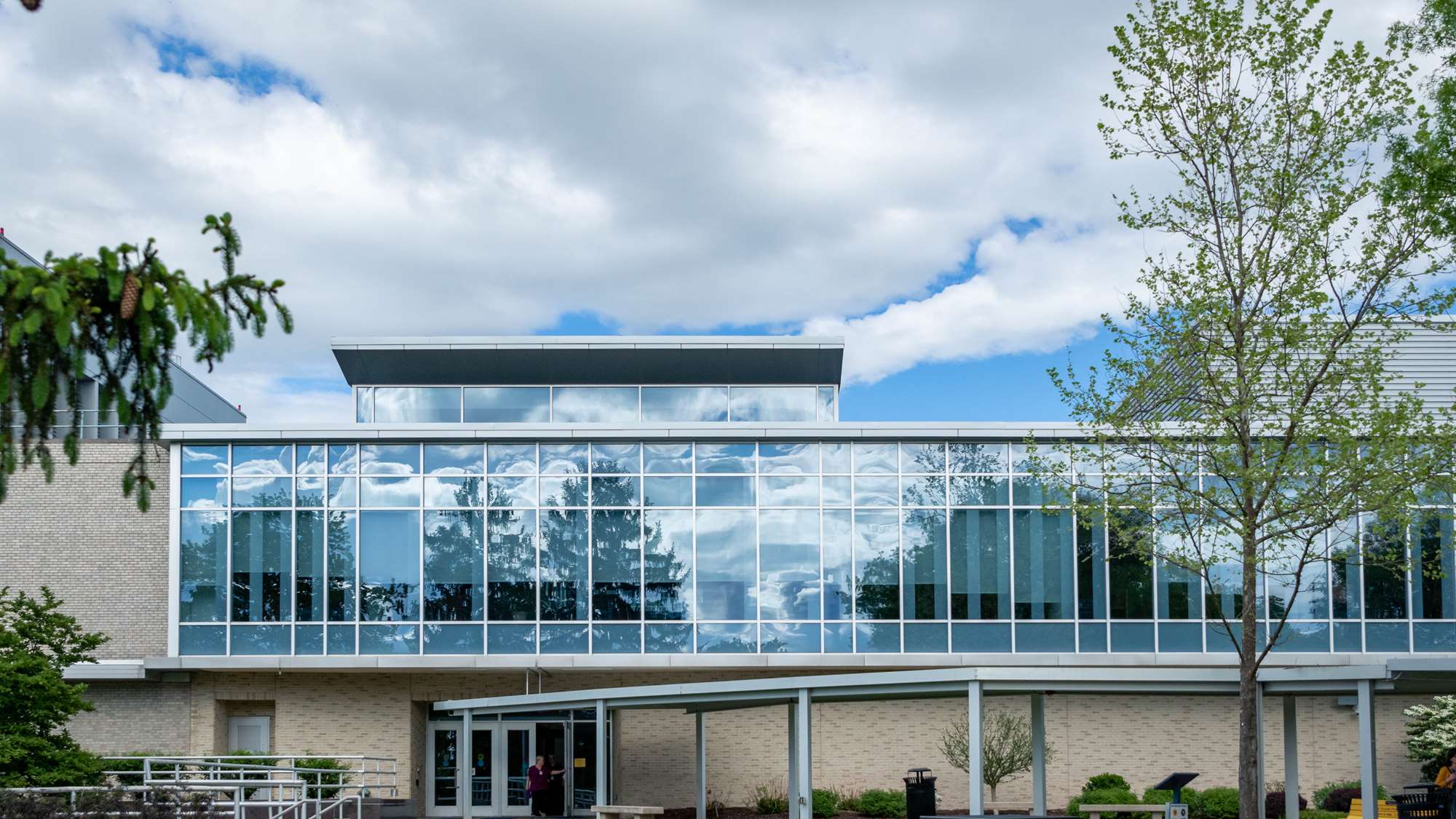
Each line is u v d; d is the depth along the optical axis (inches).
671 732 1255.5
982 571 1186.6
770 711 1250.0
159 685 1206.9
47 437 346.6
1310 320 644.1
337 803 840.3
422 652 1185.4
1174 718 1226.0
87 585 1208.8
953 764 1191.6
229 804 692.1
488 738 1252.5
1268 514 741.9
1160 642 1168.8
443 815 1244.5
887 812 1163.9
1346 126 642.2
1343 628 1154.7
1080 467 1145.4
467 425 1204.5
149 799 659.4
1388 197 629.9
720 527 1203.2
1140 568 1178.6
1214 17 650.8
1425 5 623.5
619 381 1456.7
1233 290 652.1
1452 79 616.4
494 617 1190.9
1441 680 728.3
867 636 1181.7
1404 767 1214.9
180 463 1203.2
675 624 1188.5
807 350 1430.9
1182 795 1139.9
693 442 1214.9
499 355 1424.7
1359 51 633.6
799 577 1194.0
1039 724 804.0
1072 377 705.6
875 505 1200.8
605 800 927.0
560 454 1214.3
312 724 1214.9
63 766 730.8
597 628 1188.5
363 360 1425.9
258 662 1171.3
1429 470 634.8
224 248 353.4
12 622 791.1
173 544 1191.6
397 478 1208.8
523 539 1201.4
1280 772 1219.2
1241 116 661.3
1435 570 697.0
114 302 327.9
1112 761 1219.2
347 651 1184.2
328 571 1195.3
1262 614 1167.6
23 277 309.1
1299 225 650.8
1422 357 1310.3
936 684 744.3
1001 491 1197.7
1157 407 710.5
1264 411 660.1
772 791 1232.8
